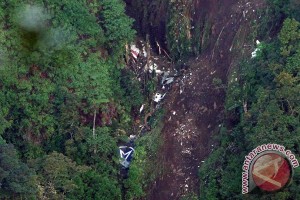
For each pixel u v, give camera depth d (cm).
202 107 3816
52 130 3603
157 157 3691
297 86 3156
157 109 3975
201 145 3675
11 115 3522
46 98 3603
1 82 3497
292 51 3350
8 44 3531
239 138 3388
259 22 3766
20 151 3519
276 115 3141
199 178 3500
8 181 2938
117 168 3662
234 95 3575
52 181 3159
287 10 3581
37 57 3562
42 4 3675
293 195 2955
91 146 3578
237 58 3772
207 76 3922
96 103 3722
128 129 3931
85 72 3759
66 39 3691
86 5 3925
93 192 3350
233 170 3288
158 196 3562
